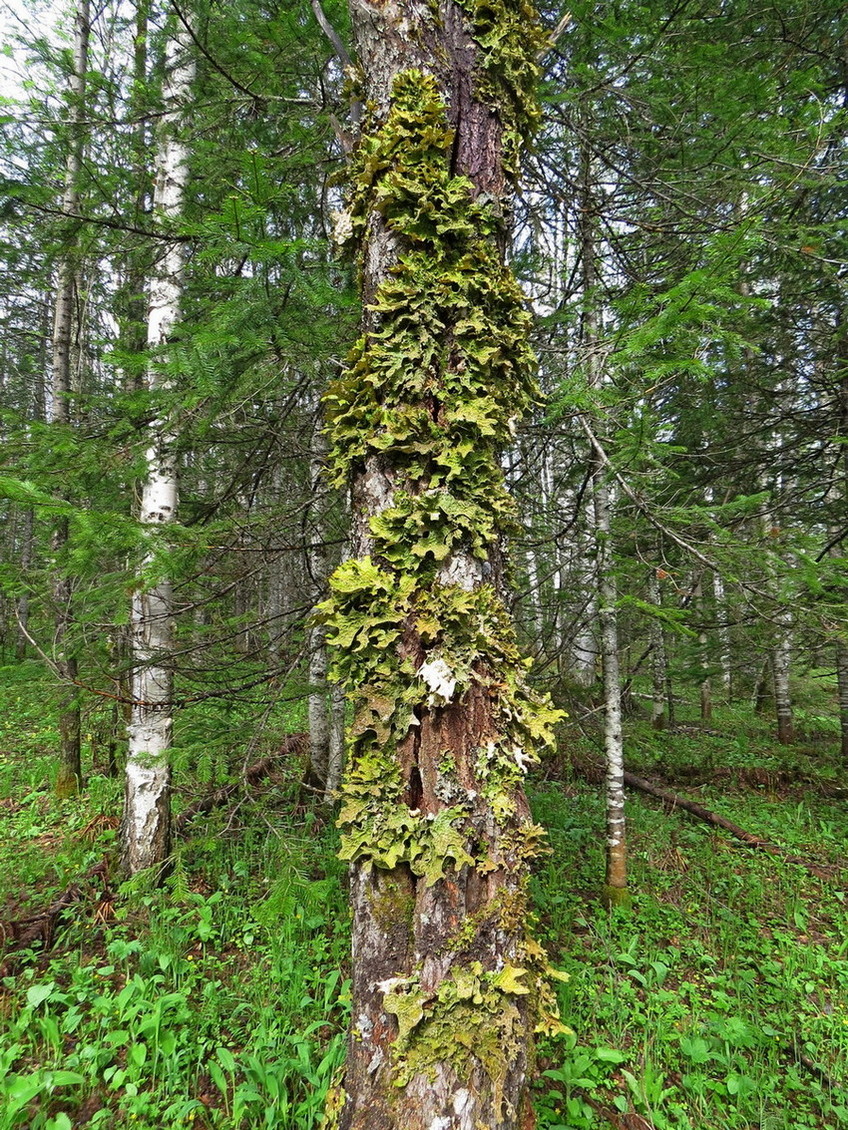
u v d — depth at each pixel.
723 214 4.07
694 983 3.35
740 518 4.93
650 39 3.78
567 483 4.86
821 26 5.37
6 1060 2.43
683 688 11.17
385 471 1.65
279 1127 2.23
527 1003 1.55
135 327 4.45
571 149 4.61
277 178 3.38
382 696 1.56
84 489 3.28
